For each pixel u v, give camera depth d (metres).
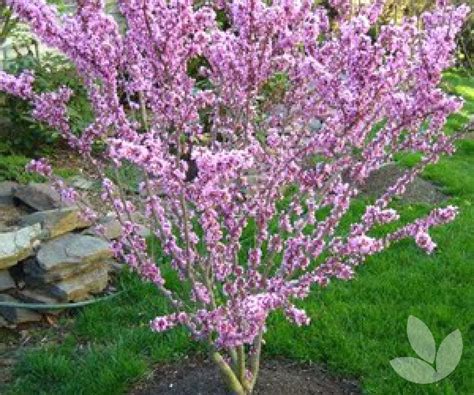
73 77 6.98
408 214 5.74
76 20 2.73
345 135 2.81
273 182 2.96
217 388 3.48
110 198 3.24
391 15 7.64
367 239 3.00
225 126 3.22
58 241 4.62
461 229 5.41
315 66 2.71
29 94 3.05
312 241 3.04
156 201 3.13
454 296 4.31
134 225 3.36
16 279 4.55
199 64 6.24
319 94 2.95
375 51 2.57
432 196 6.38
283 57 2.87
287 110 3.18
